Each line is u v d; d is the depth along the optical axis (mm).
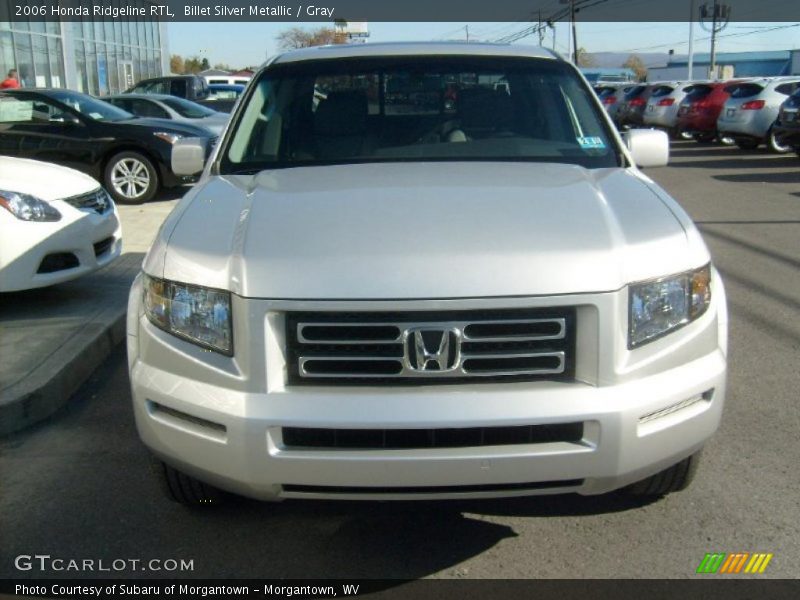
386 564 3158
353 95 4207
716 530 3322
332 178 3533
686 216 3215
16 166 6352
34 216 5922
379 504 3570
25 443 4258
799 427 4262
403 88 4199
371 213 3023
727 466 3844
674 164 17188
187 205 3395
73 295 6629
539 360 2738
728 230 9695
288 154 4008
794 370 5070
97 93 28141
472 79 4273
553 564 3131
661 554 3174
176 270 2906
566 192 3236
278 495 2811
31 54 22578
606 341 2713
